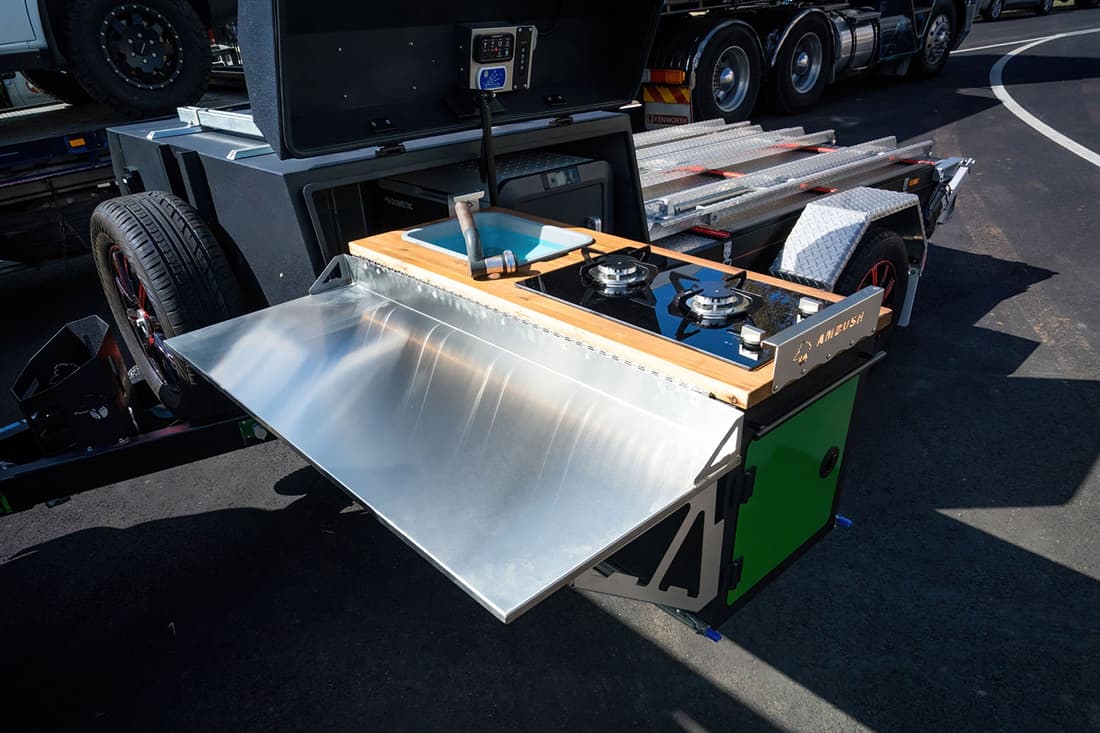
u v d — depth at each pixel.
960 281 4.66
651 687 2.05
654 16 2.50
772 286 1.72
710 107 8.23
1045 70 12.19
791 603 2.31
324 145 2.06
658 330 1.53
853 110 9.67
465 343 1.79
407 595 2.40
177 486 3.00
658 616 2.29
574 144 2.92
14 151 4.71
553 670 2.12
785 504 1.68
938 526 2.61
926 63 11.48
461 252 2.26
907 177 4.24
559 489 1.29
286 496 2.92
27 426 2.23
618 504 1.24
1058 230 5.48
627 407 1.49
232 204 2.28
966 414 3.26
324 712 2.02
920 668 2.07
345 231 2.29
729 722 1.94
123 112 5.25
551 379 1.61
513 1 2.26
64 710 2.06
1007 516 2.65
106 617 2.37
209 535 2.72
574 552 1.13
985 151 7.59
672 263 1.89
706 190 3.47
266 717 2.01
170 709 2.04
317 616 2.33
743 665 2.11
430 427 1.50
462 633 2.25
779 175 3.86
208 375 1.71
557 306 1.66
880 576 2.40
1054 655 2.10
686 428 1.40
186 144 2.46
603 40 2.61
